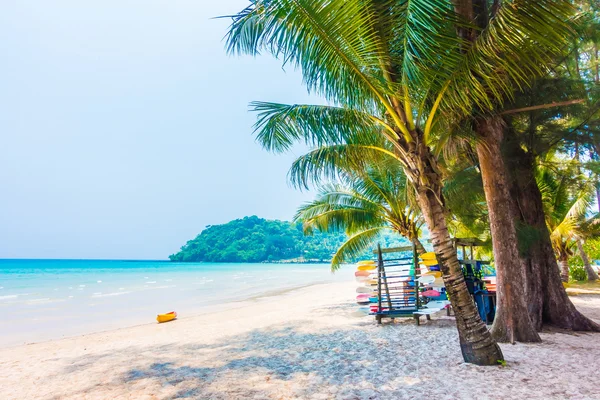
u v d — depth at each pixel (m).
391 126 4.95
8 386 5.31
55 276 53.69
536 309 7.14
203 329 9.95
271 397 4.11
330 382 4.51
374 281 9.72
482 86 4.20
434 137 6.02
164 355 6.85
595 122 7.14
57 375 5.83
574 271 21.53
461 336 4.83
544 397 3.59
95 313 16.33
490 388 3.88
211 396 4.29
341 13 3.84
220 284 34.97
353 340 6.96
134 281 41.56
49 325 13.31
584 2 6.42
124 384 5.04
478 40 3.83
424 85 4.17
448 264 4.69
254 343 7.40
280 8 3.92
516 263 6.05
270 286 30.98
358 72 4.34
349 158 6.72
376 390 4.10
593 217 14.80
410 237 12.77
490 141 6.07
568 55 6.88
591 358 4.93
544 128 7.49
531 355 5.07
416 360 5.23
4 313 16.52
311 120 5.59
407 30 3.85
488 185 6.21
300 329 8.68
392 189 12.12
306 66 4.45
